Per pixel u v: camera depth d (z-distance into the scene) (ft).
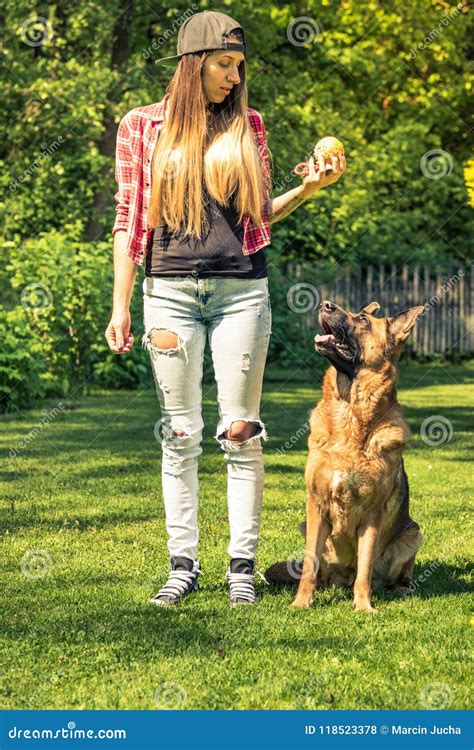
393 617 16.93
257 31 73.10
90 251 56.18
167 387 16.76
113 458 33.37
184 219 16.19
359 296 81.87
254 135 16.79
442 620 16.69
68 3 65.82
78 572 19.24
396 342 17.85
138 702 12.75
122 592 17.87
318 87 79.00
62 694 12.96
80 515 24.67
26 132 63.82
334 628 16.02
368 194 77.51
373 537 17.85
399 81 79.51
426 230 91.81
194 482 17.69
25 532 22.74
